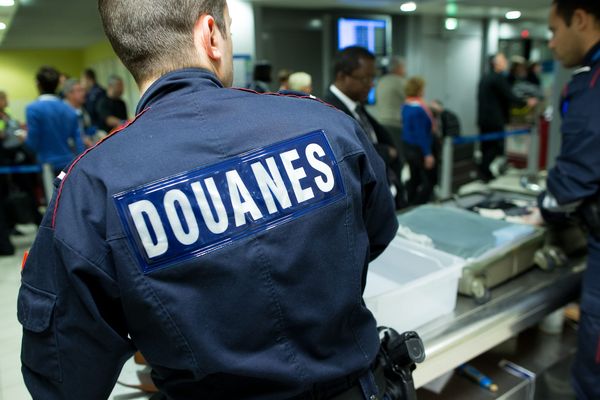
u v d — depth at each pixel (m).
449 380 1.29
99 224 0.53
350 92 2.06
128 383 1.06
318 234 0.60
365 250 0.67
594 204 1.20
